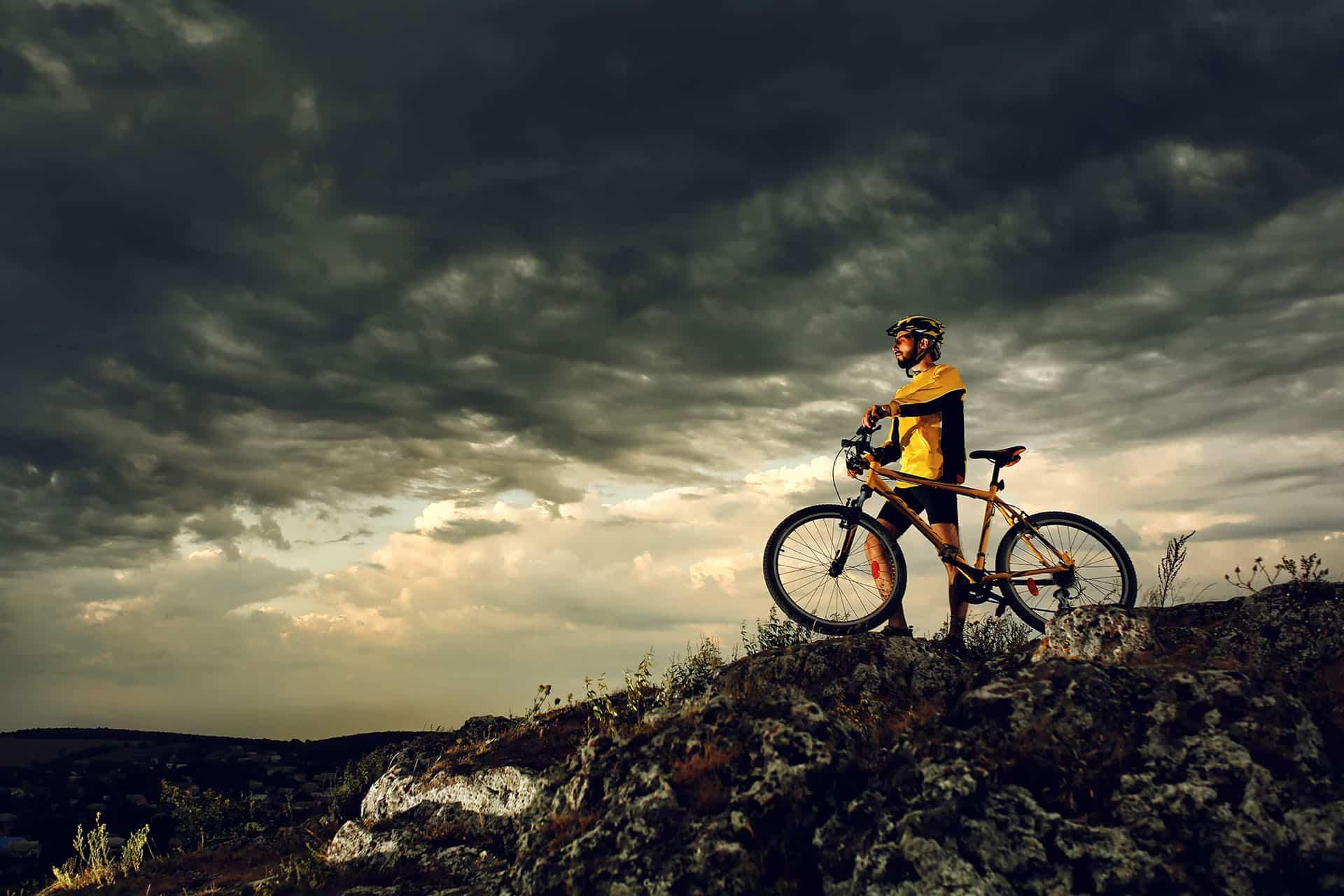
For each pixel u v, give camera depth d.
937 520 7.00
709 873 4.65
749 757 5.28
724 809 4.97
